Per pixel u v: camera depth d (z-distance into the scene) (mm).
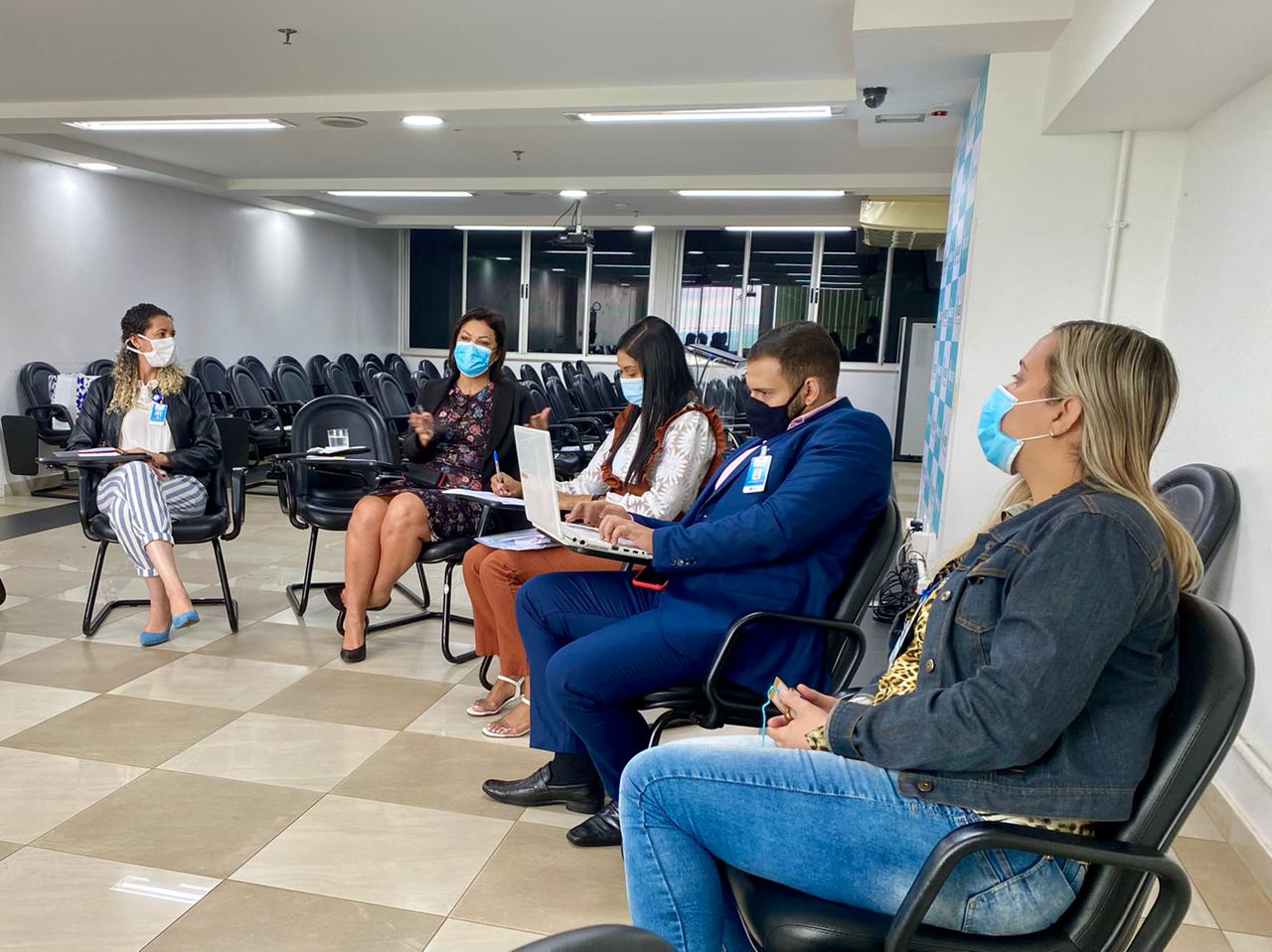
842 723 1117
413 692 2926
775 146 6109
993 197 3527
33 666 3002
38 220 6664
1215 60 2393
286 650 3258
